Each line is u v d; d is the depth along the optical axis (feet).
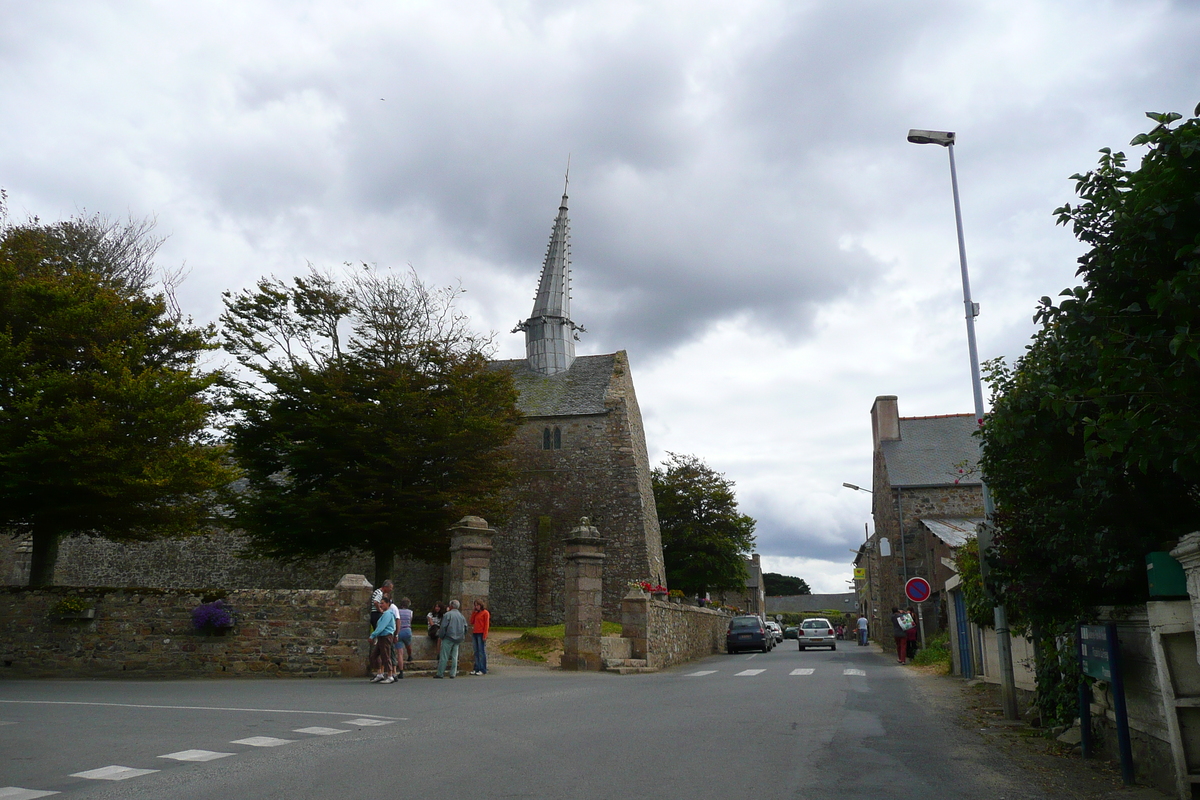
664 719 34.40
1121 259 19.57
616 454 134.00
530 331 153.28
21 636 59.11
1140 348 16.83
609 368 146.41
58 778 21.06
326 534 90.63
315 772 22.04
